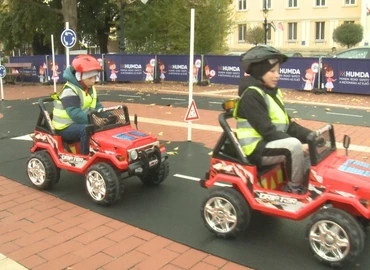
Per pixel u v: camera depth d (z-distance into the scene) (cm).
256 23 4903
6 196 546
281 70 1666
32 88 1947
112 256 391
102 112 527
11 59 2308
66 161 538
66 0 2431
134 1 2362
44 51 3372
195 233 435
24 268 371
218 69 1894
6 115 1165
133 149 493
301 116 1107
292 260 379
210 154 738
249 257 384
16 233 440
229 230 410
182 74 1991
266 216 473
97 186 503
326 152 403
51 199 534
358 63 1505
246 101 393
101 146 502
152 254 394
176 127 974
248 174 398
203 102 1391
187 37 2447
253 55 392
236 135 411
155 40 2522
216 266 371
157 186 578
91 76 541
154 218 473
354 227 346
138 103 1375
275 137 388
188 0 2408
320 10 4594
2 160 711
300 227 446
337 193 355
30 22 2853
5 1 3169
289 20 4756
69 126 540
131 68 2062
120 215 482
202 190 562
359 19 4419
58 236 433
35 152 576
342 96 1515
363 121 1033
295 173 385
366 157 715
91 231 443
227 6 2630
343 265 359
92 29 2975
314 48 4666
